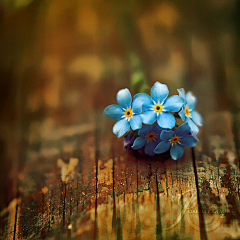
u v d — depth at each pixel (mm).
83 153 161
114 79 179
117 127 150
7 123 170
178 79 178
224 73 178
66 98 175
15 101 175
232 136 163
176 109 148
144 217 149
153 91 150
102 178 155
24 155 163
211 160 158
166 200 151
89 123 168
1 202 154
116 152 160
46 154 162
